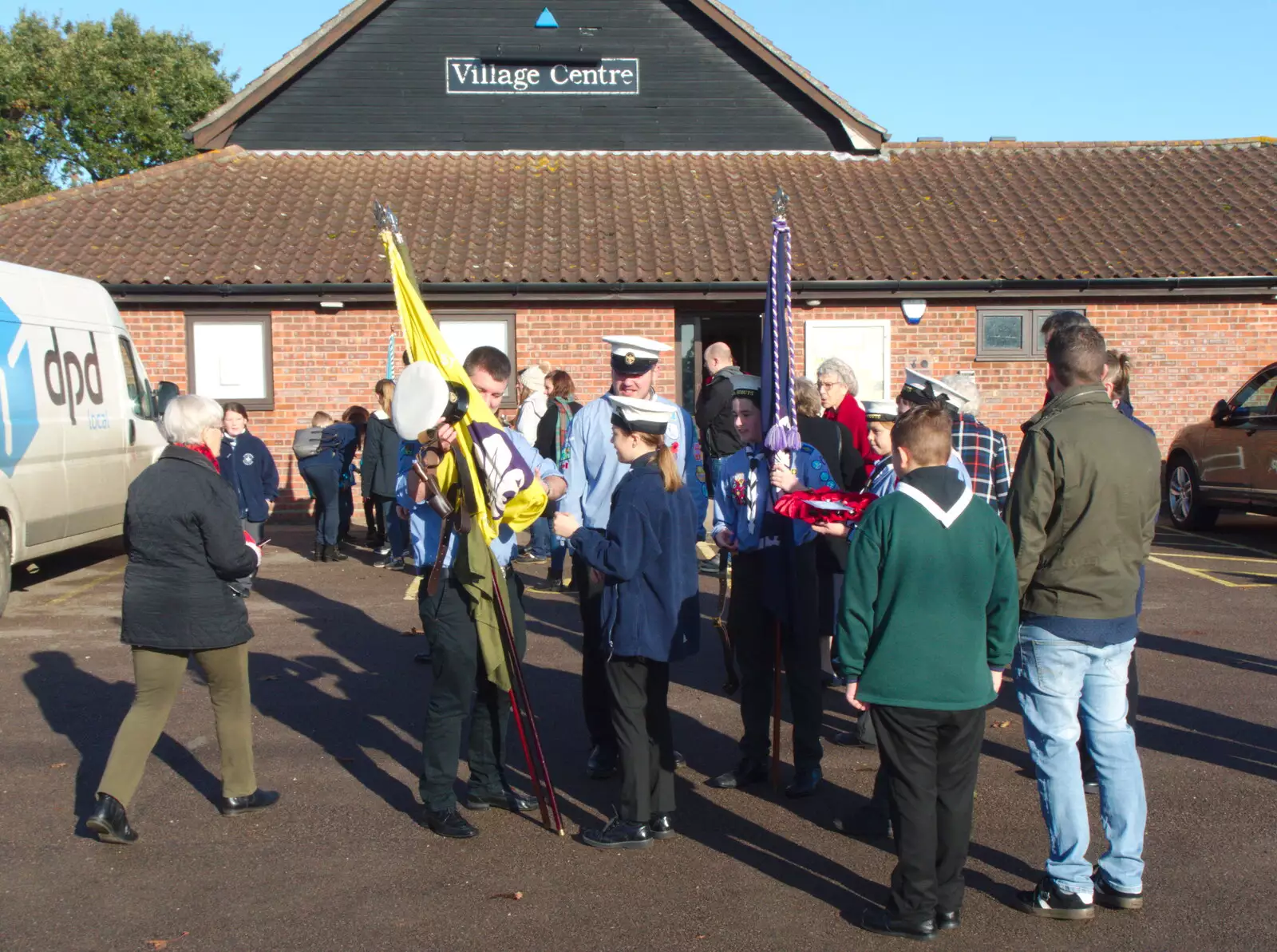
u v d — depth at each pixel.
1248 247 15.15
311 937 3.88
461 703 4.71
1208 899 4.13
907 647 3.77
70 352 10.04
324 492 11.45
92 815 4.53
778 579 5.08
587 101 17.44
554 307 14.34
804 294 14.34
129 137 33.22
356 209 15.28
